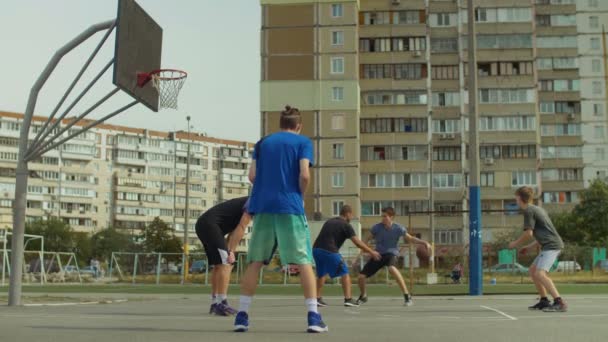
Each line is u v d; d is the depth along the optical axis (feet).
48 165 431.43
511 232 244.83
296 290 84.64
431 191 257.34
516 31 273.75
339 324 26.96
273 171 23.00
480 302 48.62
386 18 270.67
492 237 270.05
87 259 332.39
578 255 134.92
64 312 35.70
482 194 271.49
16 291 45.52
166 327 25.16
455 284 111.75
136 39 51.11
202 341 20.16
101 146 459.32
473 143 65.98
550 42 295.48
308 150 23.11
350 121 232.53
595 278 119.03
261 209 22.91
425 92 267.59
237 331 23.30
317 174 232.73
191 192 490.08
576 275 130.93
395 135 266.16
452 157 268.41
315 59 234.58
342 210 46.24
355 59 233.76
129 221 464.24
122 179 463.42
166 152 483.51
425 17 269.03
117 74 47.96
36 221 337.31
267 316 33.01
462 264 126.11
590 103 295.28
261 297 62.03
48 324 26.27
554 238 37.78
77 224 441.27
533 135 270.87
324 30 235.20
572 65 293.64
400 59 268.62
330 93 233.55
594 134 294.25
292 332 23.13
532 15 274.36
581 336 22.38
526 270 135.13
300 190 23.07
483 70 275.59
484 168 271.90
